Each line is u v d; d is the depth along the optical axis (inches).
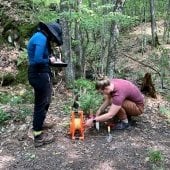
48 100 112.3
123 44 256.4
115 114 119.0
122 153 109.1
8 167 104.2
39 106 111.8
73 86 154.4
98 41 187.2
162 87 181.9
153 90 160.7
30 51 108.1
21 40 179.9
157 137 121.6
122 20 147.6
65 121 127.7
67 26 153.6
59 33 110.3
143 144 115.2
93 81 163.2
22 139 118.1
